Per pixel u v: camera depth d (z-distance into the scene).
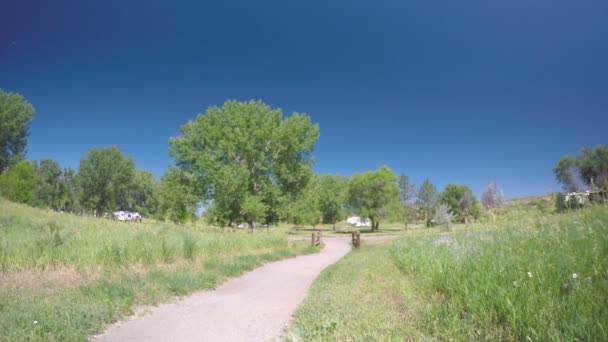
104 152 67.69
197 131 38.56
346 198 70.75
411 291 6.56
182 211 38.66
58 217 21.75
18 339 4.51
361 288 7.81
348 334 4.48
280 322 6.14
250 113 38.12
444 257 7.95
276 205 38.12
